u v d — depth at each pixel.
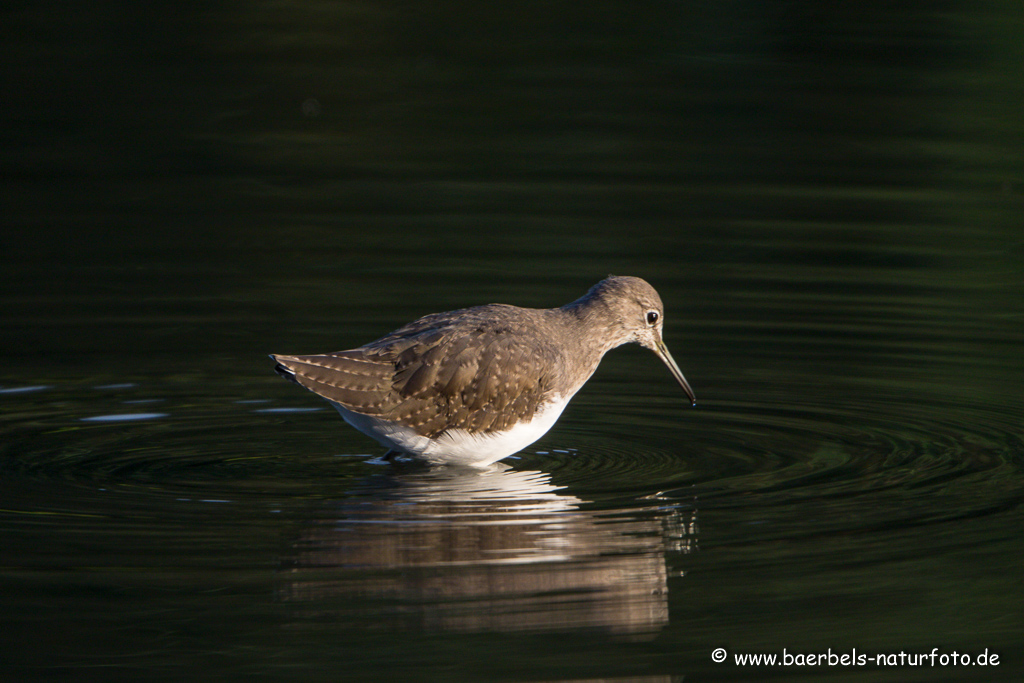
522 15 30.66
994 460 12.06
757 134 25.06
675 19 30.38
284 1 31.34
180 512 10.58
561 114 25.81
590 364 13.01
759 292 18.55
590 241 20.55
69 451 12.23
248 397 14.36
